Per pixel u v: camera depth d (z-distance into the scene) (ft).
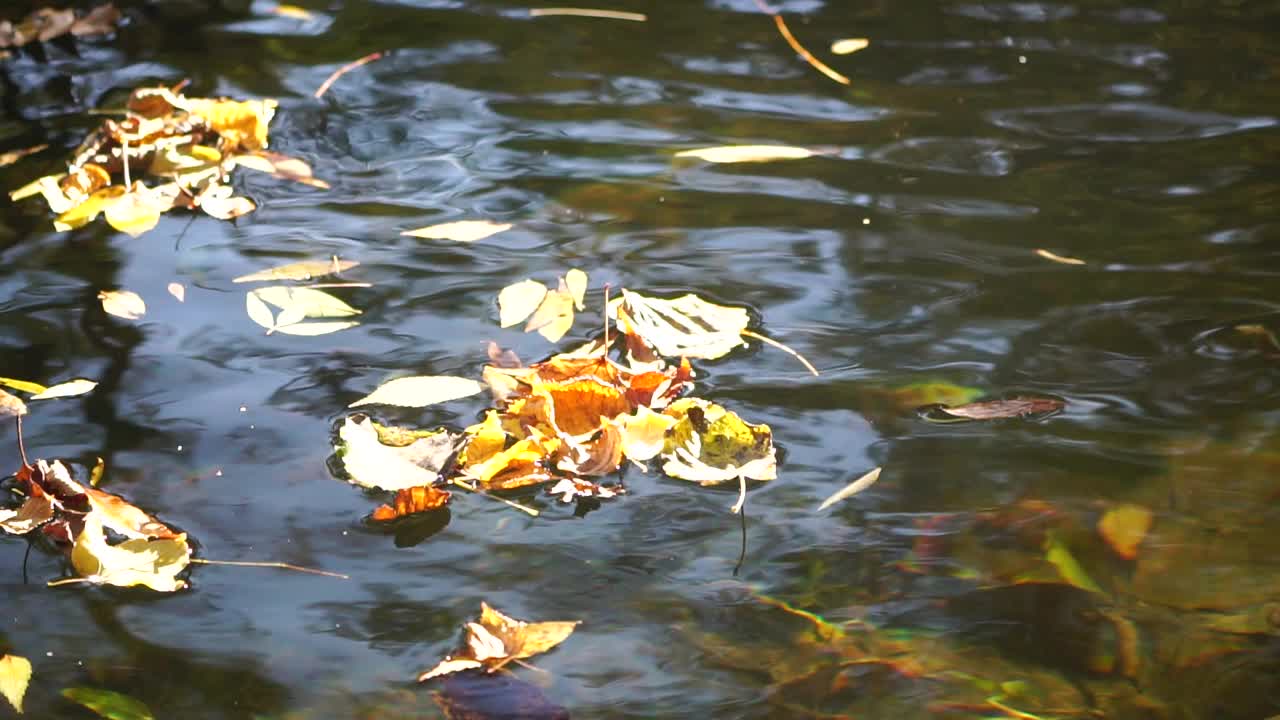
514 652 11.86
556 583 12.00
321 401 12.41
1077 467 12.23
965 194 13.16
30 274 12.84
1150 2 14.40
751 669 11.84
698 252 12.93
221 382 12.46
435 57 14.03
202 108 13.52
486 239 13.00
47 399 12.41
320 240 13.00
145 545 12.04
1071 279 12.80
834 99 13.70
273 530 12.10
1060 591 11.98
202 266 12.89
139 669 11.84
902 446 12.30
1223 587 11.98
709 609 11.94
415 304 12.73
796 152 13.38
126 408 12.39
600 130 13.55
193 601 11.96
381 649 11.87
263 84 13.82
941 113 13.60
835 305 12.72
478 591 11.98
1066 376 12.48
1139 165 13.29
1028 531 12.09
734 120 13.58
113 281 12.82
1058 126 13.51
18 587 12.00
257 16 14.35
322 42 14.14
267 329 12.64
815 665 11.84
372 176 13.32
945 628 11.91
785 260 12.89
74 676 11.82
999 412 12.37
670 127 13.56
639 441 12.28
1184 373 12.48
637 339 12.55
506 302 12.71
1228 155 13.33
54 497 12.16
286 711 11.76
